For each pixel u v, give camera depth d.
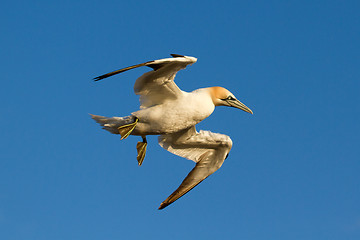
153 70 14.23
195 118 15.81
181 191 17.95
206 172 18.11
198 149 18.23
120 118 15.77
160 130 15.77
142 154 17.39
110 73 12.33
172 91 15.20
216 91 16.62
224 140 17.61
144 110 15.48
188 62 13.92
